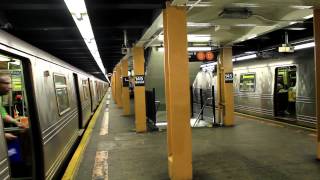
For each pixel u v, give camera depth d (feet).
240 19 20.12
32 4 15.96
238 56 42.93
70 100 26.66
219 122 34.47
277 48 33.65
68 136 23.73
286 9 18.93
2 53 11.95
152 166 19.04
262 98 39.70
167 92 16.84
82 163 20.08
